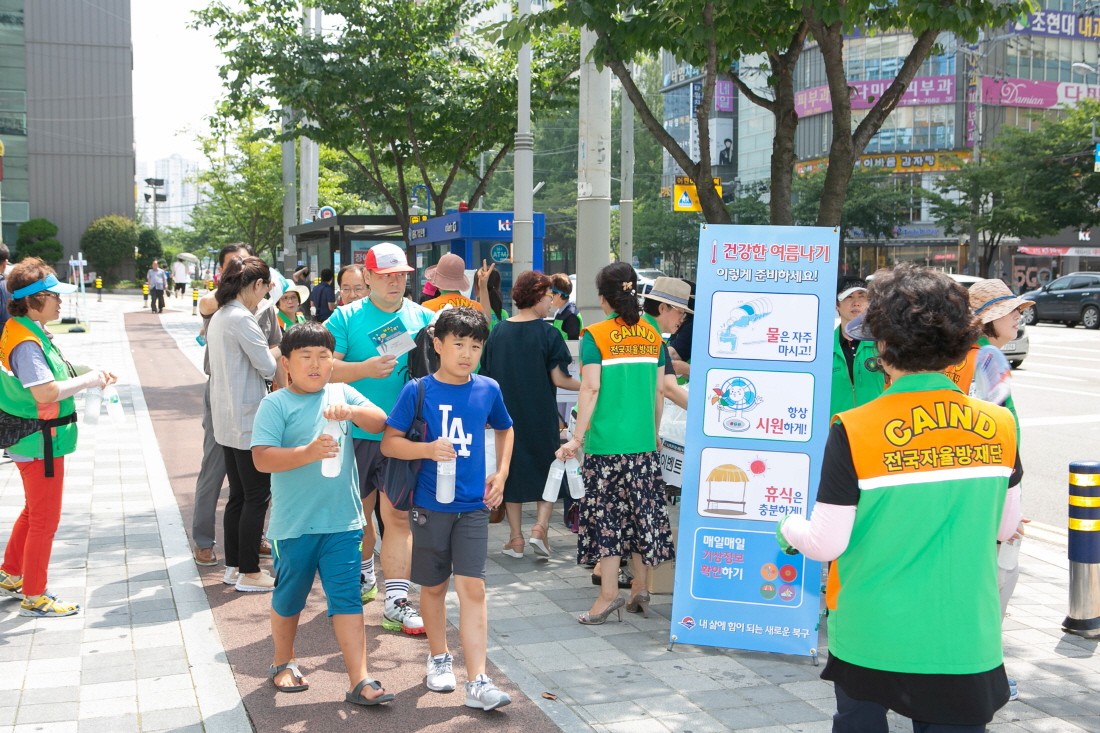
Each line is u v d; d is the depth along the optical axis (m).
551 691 4.19
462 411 4.07
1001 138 44.53
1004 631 5.12
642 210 60.81
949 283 2.54
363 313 5.36
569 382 6.25
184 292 50.72
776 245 4.76
